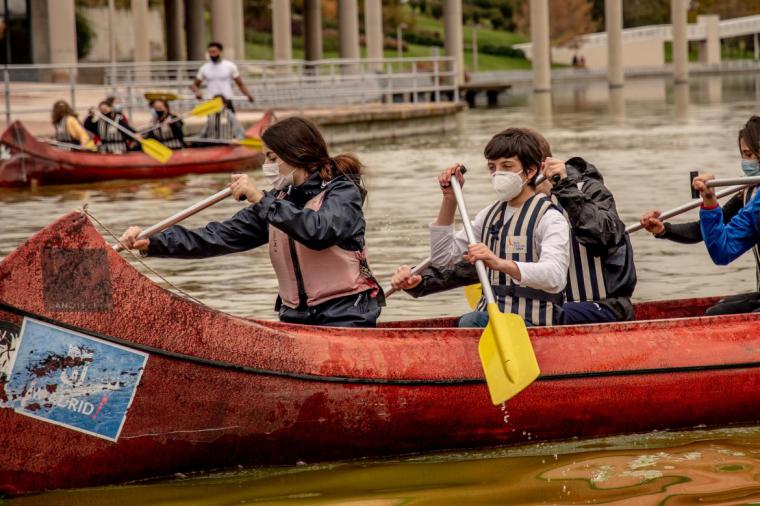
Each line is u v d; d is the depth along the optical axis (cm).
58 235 627
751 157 802
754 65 11912
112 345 639
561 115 4684
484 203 1875
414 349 704
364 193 718
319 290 718
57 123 2450
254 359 668
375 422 698
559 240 716
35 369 630
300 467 698
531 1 7050
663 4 13075
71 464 648
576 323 763
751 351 757
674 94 6444
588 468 686
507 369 675
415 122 3759
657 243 1441
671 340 748
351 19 5644
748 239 794
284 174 711
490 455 716
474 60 10588
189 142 2578
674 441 738
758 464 688
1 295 618
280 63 3675
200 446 670
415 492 652
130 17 5862
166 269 1335
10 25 4378
